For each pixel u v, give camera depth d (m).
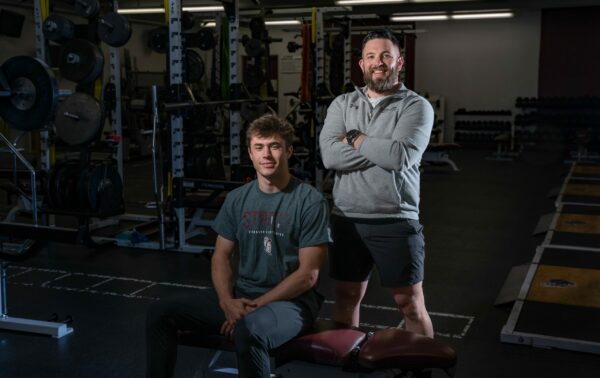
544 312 3.09
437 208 6.23
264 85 6.64
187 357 2.70
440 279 3.90
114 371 2.59
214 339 1.90
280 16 8.75
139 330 3.03
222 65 5.45
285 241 1.90
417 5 9.70
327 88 6.45
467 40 11.63
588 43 10.99
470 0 9.36
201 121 5.41
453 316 3.23
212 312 1.89
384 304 3.40
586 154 10.38
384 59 2.03
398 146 1.95
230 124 4.99
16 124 3.38
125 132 9.76
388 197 2.05
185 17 4.74
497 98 11.63
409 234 2.09
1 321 2.99
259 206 1.92
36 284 3.73
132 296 3.54
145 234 5.00
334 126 2.13
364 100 2.10
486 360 2.67
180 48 4.38
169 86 4.43
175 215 4.57
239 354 1.71
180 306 1.89
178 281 3.83
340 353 1.74
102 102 4.02
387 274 2.11
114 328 3.05
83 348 2.81
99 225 5.37
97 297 3.51
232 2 4.80
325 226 1.90
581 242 4.61
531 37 11.30
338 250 2.17
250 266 1.95
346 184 2.12
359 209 2.09
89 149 3.93
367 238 2.10
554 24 11.13
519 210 6.11
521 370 2.57
